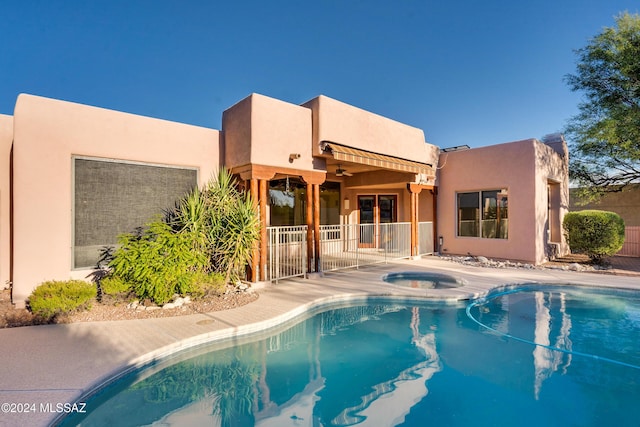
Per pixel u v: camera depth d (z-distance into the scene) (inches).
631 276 473.1
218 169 458.0
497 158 617.6
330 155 450.3
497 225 625.0
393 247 615.5
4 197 348.2
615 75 646.5
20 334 253.9
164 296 312.7
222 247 374.0
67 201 343.9
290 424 177.2
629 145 608.4
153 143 404.5
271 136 413.7
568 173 756.6
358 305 376.2
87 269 355.9
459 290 395.5
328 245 650.8
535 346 274.7
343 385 218.7
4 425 146.1
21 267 319.0
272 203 612.1
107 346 232.4
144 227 395.2
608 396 204.8
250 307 326.3
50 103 337.4
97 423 175.9
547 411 189.3
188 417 182.9
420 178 646.5
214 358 252.1
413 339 289.9
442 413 187.9
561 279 455.5
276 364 245.6
